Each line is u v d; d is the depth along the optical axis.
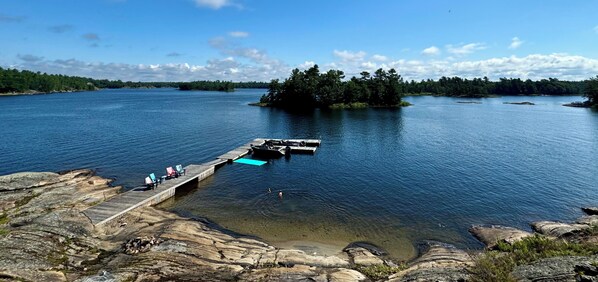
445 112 120.06
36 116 93.12
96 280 16.48
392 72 148.25
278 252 22.28
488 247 23.56
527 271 15.68
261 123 87.69
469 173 42.16
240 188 37.12
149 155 50.34
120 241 23.20
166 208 31.47
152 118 93.75
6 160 45.94
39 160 46.16
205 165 43.50
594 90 143.88
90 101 159.38
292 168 45.06
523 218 29.47
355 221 28.75
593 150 55.00
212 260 20.62
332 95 130.62
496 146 58.53
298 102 133.50
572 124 87.38
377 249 24.23
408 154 52.50
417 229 27.41
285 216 29.69
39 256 18.91
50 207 28.97
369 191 35.94
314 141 60.09
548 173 41.91
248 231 26.84
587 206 31.73
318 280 17.86
